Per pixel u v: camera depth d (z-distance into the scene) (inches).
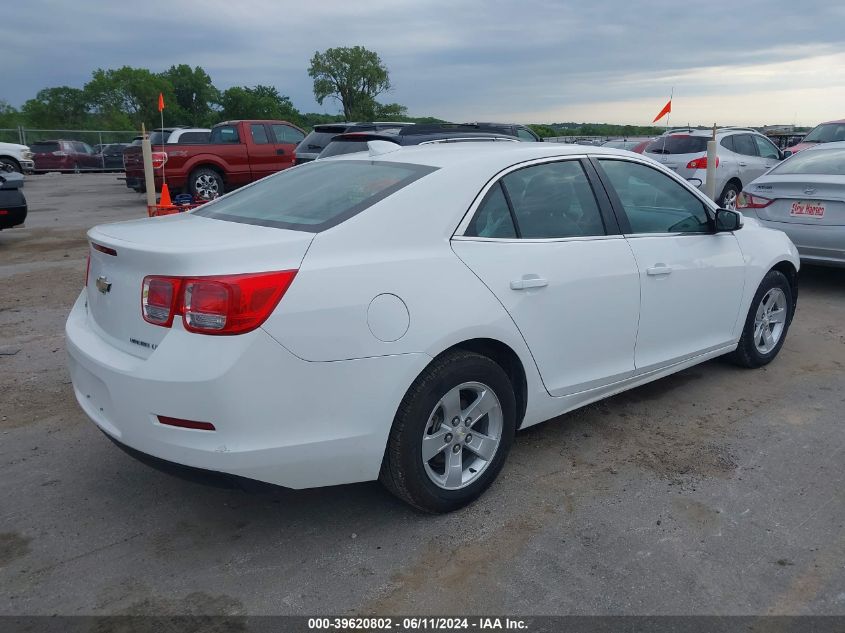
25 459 155.4
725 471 149.4
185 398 106.1
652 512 133.9
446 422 127.9
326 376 111.6
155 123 2755.9
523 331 135.7
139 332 114.7
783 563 118.3
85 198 764.0
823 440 163.9
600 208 156.3
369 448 117.8
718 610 107.3
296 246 113.3
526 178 144.6
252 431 108.0
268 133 653.3
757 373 207.8
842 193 271.3
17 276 339.6
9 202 402.9
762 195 297.4
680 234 173.9
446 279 124.4
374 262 117.6
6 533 127.4
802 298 296.4
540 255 139.6
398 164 141.1
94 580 114.7
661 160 521.7
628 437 165.9
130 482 146.0
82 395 130.2
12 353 224.7
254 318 106.0
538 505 136.5
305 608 108.3
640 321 161.2
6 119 2406.5
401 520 131.6
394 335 116.7
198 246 110.3
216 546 124.2
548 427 171.5
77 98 2610.7
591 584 113.3
